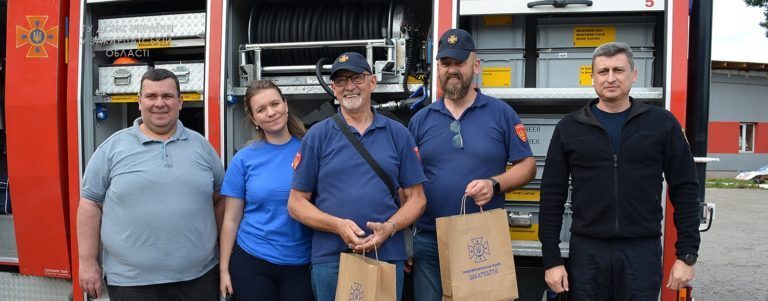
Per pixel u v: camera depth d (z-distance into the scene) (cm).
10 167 326
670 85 265
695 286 514
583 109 244
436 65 284
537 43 299
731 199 1238
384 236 214
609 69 232
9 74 325
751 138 2155
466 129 255
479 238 226
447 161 253
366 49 311
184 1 348
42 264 328
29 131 323
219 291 257
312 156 230
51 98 319
